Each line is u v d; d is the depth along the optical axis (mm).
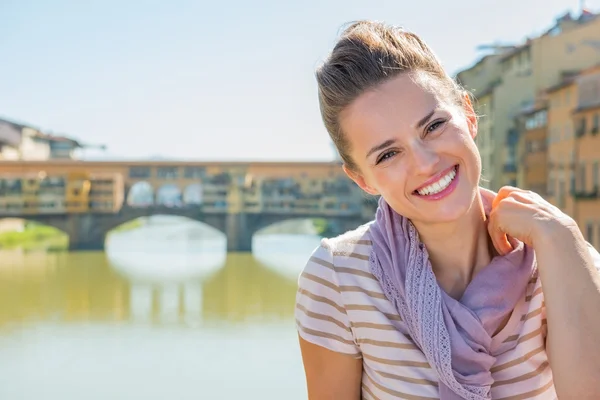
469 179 1251
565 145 24812
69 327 21312
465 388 1207
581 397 1097
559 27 29766
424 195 1242
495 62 32719
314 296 1443
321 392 1485
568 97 24641
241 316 23266
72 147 71500
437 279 1354
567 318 1133
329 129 1346
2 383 14312
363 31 1298
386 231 1371
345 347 1424
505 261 1285
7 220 60688
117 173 55812
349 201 54812
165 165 56375
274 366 15391
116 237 69000
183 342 18547
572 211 24062
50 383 14297
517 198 1300
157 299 27891
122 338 19359
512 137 29641
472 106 1378
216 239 67688
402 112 1220
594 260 1245
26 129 62938
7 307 25625
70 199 54312
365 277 1378
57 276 36062
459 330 1241
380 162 1257
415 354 1299
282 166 55969
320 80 1321
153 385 14000
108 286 32156
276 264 42812
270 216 54875
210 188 55938
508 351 1266
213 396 13086
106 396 13273
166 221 101750
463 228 1304
